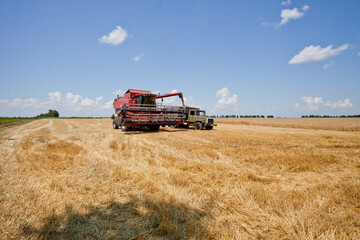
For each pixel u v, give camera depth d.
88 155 6.60
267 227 2.57
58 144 8.66
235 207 3.13
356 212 3.02
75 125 23.69
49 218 2.66
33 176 4.39
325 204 3.15
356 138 13.27
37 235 2.30
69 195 3.46
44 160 5.82
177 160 6.22
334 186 4.15
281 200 3.24
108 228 2.53
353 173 5.22
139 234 2.37
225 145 9.46
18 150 7.22
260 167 5.66
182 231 2.44
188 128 21.25
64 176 4.50
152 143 9.66
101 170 5.01
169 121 17.02
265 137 13.13
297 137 13.41
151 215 2.83
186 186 4.07
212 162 6.07
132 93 17.86
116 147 8.29
